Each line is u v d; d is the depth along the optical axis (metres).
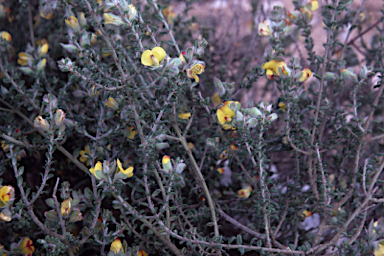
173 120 0.41
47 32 0.53
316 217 0.54
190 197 0.46
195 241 0.39
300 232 0.49
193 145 0.48
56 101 0.40
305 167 0.47
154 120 0.39
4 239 0.44
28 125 0.47
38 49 0.47
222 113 0.40
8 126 0.43
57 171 0.50
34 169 0.50
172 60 0.37
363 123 0.43
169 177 0.39
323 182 0.42
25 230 0.42
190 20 0.56
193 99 0.42
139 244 0.42
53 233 0.39
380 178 0.50
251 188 0.48
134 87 0.38
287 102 0.41
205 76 0.57
